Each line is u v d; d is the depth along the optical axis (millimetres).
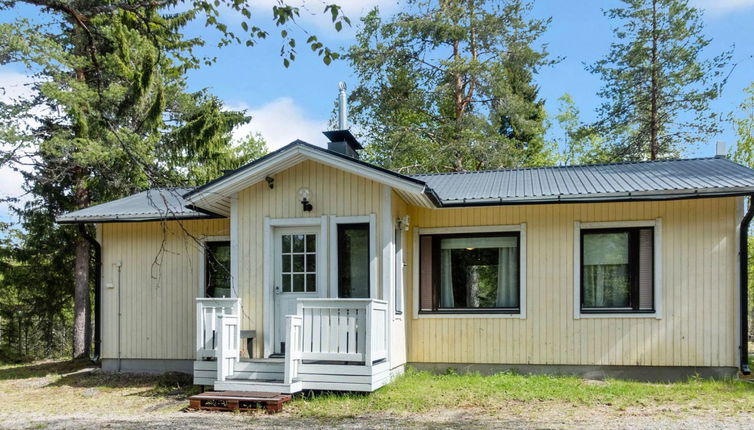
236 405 8273
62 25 17234
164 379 11211
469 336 10805
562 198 9930
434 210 11109
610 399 8445
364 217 9734
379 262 9602
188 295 12258
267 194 10164
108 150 15016
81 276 18078
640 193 9609
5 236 20094
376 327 8938
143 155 14977
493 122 23266
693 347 9914
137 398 9711
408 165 23984
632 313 10180
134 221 11930
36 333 21047
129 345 12523
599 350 10273
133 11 7109
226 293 12141
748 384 9312
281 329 9969
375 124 25219
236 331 9273
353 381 8578
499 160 22250
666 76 22312
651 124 22781
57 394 10500
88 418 8156
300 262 10070
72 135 16016
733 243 9867
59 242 19266
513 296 10797
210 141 17609
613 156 23422
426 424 7219
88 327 18094
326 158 9477
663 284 10086
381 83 24266
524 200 10086
